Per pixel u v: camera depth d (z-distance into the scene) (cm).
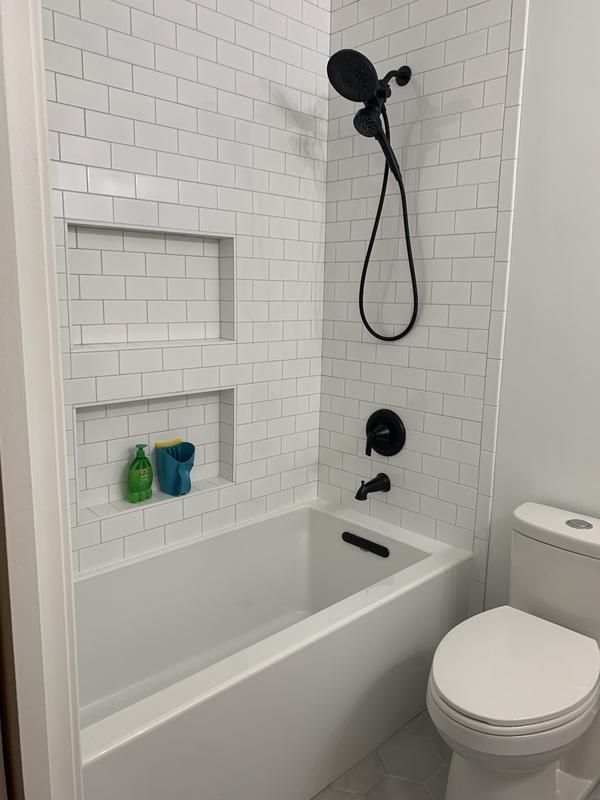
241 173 210
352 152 229
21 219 46
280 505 247
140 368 193
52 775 56
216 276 221
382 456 234
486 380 197
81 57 167
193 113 194
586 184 169
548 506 185
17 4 43
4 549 48
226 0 197
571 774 170
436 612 198
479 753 133
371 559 229
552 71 172
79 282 187
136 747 123
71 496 183
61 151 166
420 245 211
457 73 194
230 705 140
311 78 228
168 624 209
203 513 220
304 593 254
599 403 173
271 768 153
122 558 198
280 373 237
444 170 201
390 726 191
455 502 211
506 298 189
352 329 238
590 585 161
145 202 186
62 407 51
